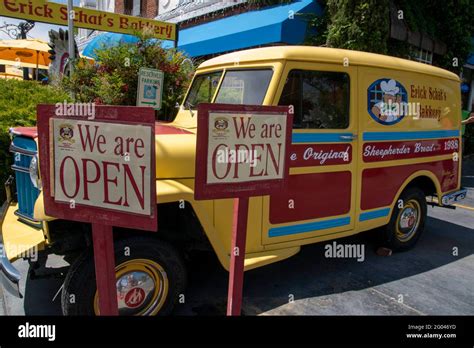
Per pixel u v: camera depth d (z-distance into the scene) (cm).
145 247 266
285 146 205
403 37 777
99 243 183
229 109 185
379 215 401
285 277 378
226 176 188
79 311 253
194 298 331
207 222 285
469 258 441
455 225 566
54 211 181
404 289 360
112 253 186
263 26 772
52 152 176
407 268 408
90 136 171
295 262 413
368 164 377
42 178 178
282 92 315
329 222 358
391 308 326
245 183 194
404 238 453
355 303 332
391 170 402
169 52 665
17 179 317
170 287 284
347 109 355
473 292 359
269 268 397
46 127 175
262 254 321
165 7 1254
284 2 842
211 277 371
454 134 486
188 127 355
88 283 252
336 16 737
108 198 173
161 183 275
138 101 485
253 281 368
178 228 303
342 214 366
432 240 499
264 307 321
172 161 283
